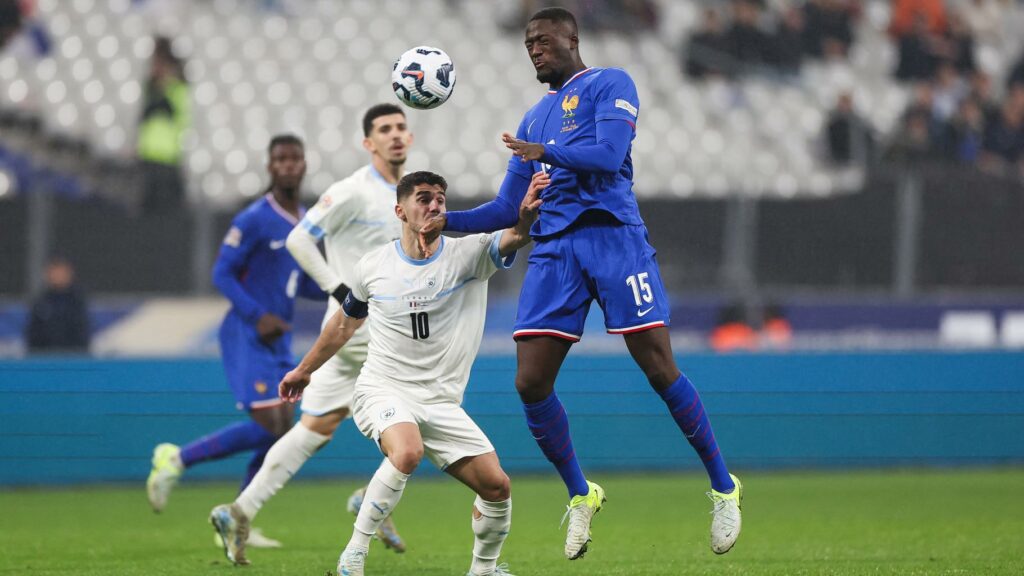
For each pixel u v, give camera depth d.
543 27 18.34
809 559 21.59
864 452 41.19
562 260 17.94
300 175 25.56
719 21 64.31
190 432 38.62
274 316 25.16
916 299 44.50
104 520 30.17
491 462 18.28
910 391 41.31
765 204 44.88
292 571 20.61
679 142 59.62
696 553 23.06
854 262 45.00
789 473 40.31
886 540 24.78
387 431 17.78
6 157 57.28
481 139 58.22
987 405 41.41
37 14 62.91
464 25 64.94
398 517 30.75
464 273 18.28
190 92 60.34
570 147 17.08
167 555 23.31
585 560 22.20
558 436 18.38
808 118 61.53
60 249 43.81
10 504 33.94
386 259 18.38
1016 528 26.86
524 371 18.06
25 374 38.56
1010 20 67.25
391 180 23.64
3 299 43.53
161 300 43.69
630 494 35.25
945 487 36.19
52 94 60.50
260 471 22.06
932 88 63.69
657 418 40.75
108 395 38.62
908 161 58.06
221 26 63.66
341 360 22.59
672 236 44.59
